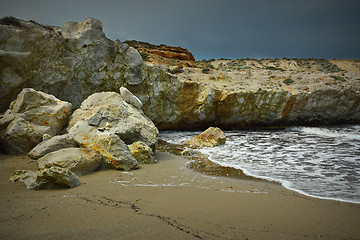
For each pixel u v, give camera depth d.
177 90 18.52
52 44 13.35
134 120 9.94
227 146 12.64
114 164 7.31
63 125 10.48
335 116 22.38
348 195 5.48
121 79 16.75
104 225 3.27
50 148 8.14
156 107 18.22
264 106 20.31
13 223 3.13
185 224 3.58
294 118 21.42
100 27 15.80
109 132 8.57
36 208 3.77
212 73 25.89
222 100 19.17
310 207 4.66
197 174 7.35
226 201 4.83
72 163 6.51
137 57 17.23
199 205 4.51
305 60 49.34
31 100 9.70
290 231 3.61
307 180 6.78
